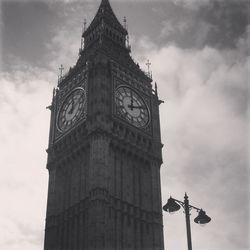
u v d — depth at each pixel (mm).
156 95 90188
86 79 83812
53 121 87562
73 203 74625
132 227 71500
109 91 80938
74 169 78125
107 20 98812
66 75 91062
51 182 80438
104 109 77688
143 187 77438
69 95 86750
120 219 70438
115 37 97312
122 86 83938
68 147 80312
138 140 80562
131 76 87438
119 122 78750
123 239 69250
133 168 77688
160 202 77625
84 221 70625
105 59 84688
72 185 76875
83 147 77250
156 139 83938
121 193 73250
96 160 72062
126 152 77688
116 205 71250
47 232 75750
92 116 77438
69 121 83250
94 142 73938
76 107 83375
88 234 67188
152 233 73625
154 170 80188
